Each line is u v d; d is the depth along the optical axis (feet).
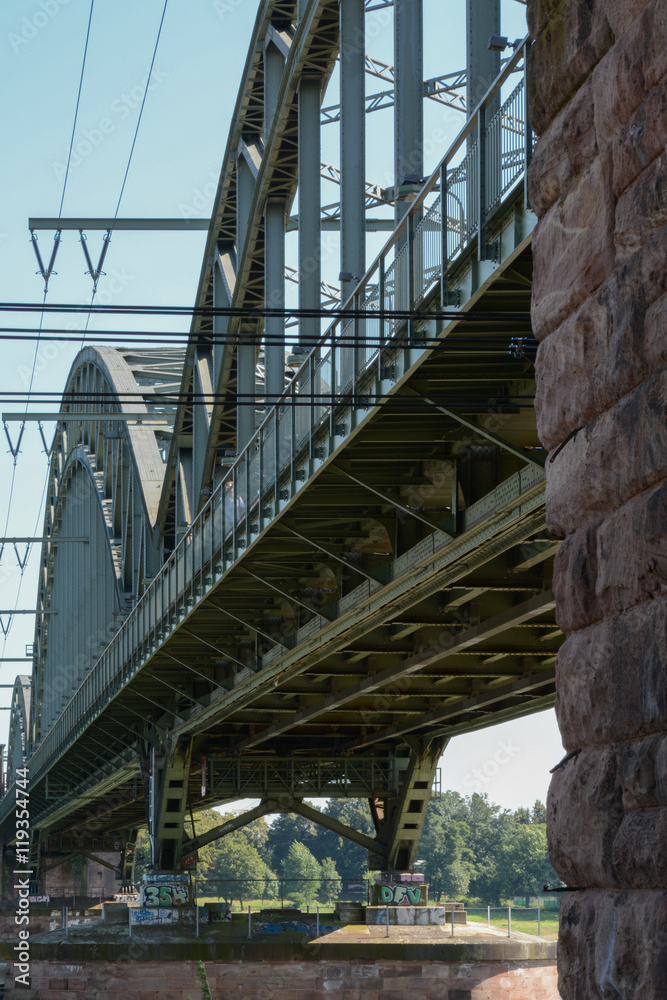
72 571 324.19
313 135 112.88
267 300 128.16
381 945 159.94
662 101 21.88
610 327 23.25
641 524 21.61
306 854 651.25
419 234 65.41
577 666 23.70
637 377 22.41
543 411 26.13
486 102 56.13
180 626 130.72
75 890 474.49
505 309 60.08
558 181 26.08
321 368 84.79
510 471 80.33
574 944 22.76
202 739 189.16
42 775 297.12
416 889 194.29
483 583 90.12
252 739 177.78
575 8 25.49
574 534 24.53
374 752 204.85
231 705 147.74
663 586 21.06
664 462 21.08
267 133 129.59
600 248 23.98
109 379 228.63
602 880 22.13
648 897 20.58
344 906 188.75
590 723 23.15
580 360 24.43
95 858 404.77
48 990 159.53
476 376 67.51
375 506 93.50
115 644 179.32
